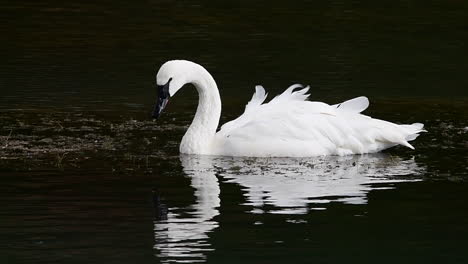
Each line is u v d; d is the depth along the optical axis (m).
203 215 12.75
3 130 17.59
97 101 20.25
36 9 30.11
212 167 15.42
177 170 15.18
